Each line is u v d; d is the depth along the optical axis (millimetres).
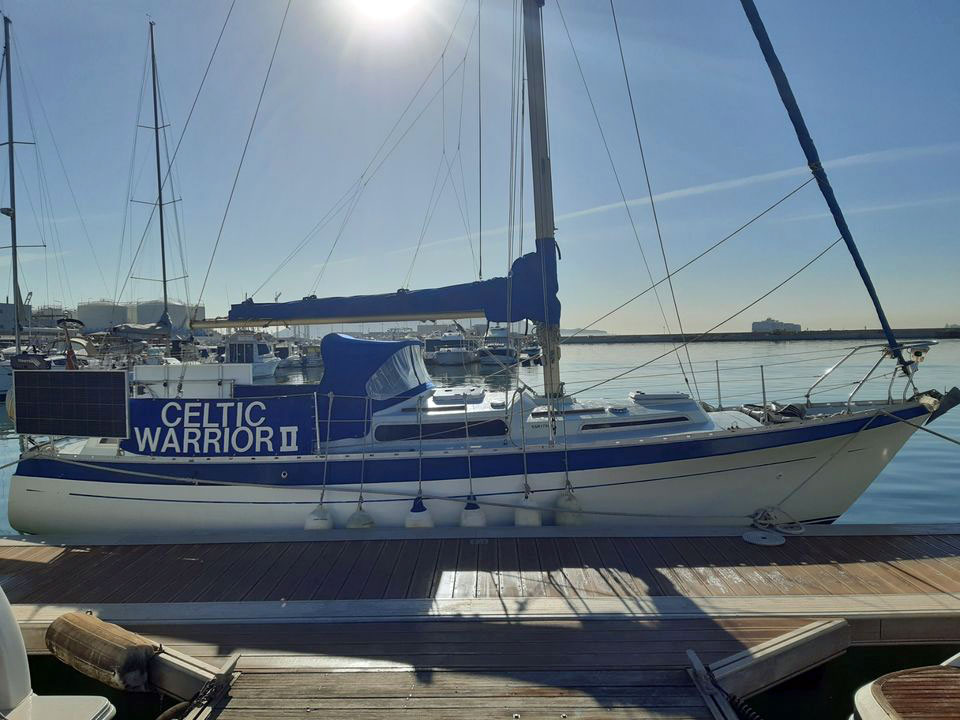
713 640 4266
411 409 7723
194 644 4375
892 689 3434
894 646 4500
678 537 6172
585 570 5418
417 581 5254
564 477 6719
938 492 9602
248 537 6438
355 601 4898
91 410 7066
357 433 7438
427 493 6805
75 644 4285
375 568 5555
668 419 7441
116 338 22422
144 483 7070
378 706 3658
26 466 7285
